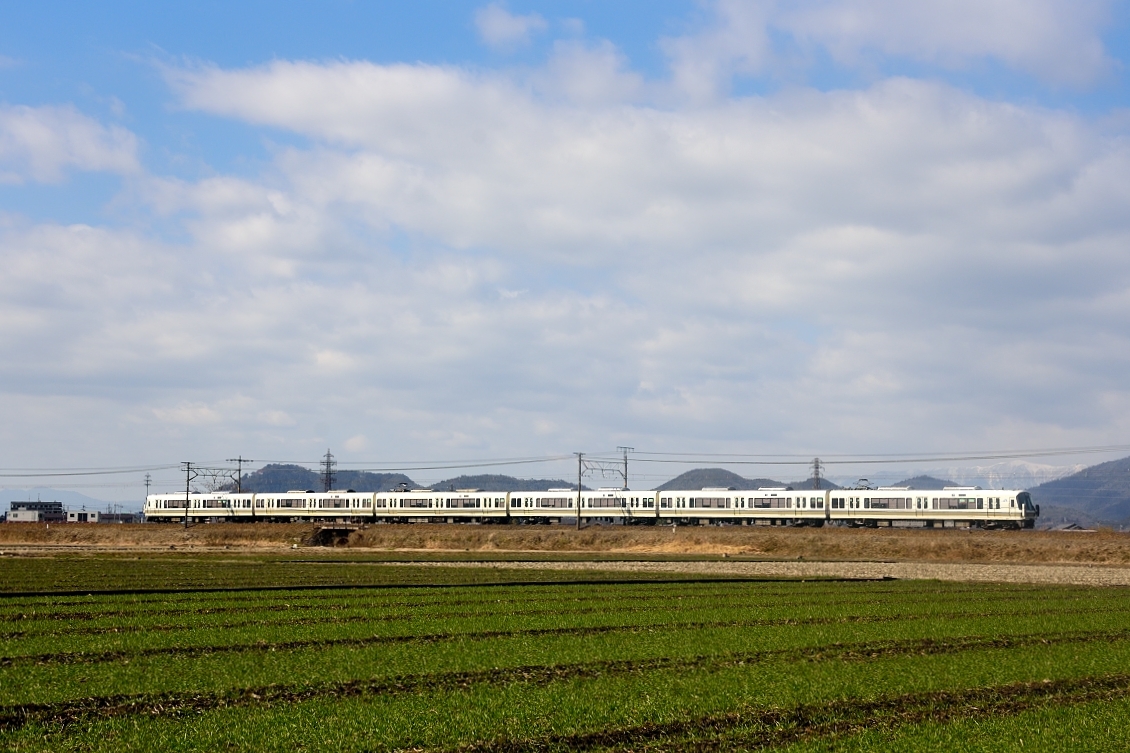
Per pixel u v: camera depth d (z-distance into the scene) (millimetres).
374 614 63031
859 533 146375
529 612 64750
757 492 167875
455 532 175875
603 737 31562
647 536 163000
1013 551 133375
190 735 30578
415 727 31828
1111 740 32375
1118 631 57094
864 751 30875
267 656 45062
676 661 45031
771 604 71125
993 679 41312
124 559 129125
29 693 35969
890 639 52594
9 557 133125
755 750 30844
